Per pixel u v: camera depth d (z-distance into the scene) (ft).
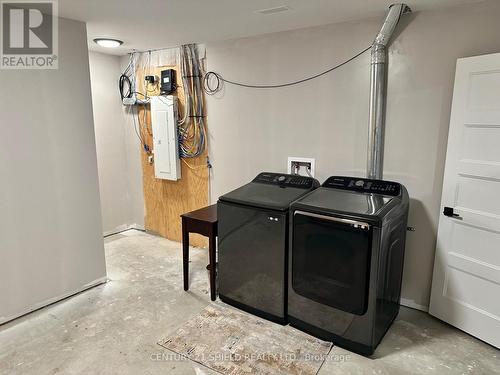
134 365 7.12
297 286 8.07
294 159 10.62
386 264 7.45
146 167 14.52
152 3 7.61
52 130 8.93
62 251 9.51
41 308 9.19
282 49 10.25
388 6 7.87
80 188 9.75
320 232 7.46
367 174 9.23
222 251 9.30
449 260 8.23
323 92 9.80
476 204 7.59
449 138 7.93
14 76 8.09
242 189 9.73
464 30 7.72
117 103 14.49
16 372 6.93
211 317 8.86
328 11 8.21
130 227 15.58
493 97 7.13
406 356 7.41
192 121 12.60
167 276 11.15
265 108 10.93
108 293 10.06
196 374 6.88
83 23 9.20
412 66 8.41
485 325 7.69
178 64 12.59
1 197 8.15
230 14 8.41
